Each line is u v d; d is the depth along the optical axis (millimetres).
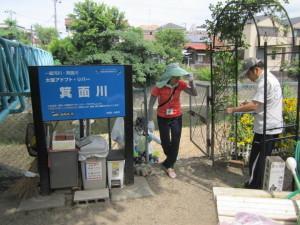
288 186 3881
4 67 4527
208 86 4875
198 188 3986
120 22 23953
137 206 3518
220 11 4355
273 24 3799
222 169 4641
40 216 3293
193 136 6660
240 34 4332
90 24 22688
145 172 4316
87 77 3576
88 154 3656
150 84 20094
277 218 1831
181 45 33469
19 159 5609
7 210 3400
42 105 3494
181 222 3211
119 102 3746
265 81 3260
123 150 4117
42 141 3555
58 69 3463
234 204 1931
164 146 4293
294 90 5207
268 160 3396
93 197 3561
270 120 3520
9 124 7031
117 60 20844
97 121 6969
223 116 4965
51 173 3637
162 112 4195
